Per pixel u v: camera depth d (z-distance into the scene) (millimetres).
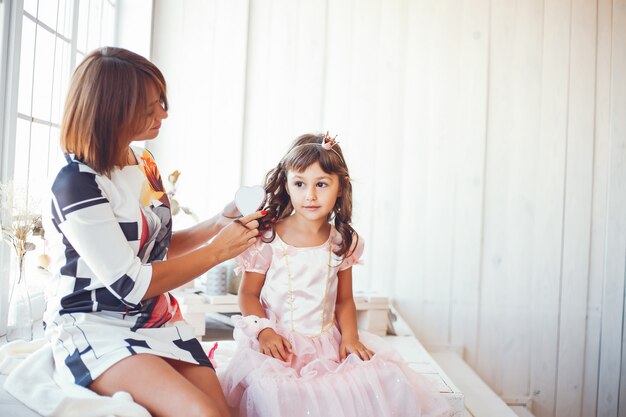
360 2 2930
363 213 2959
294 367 1522
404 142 2947
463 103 2939
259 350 1523
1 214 1858
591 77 2938
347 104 2941
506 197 2959
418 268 2973
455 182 2955
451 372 2635
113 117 1337
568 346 2988
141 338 1356
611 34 2928
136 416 1173
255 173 2938
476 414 2152
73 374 1304
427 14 2928
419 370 2006
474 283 2977
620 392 2977
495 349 2994
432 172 2951
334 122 2945
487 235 2969
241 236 1489
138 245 1423
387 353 1579
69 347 1327
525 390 3000
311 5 2924
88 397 1230
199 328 2320
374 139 2949
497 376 3000
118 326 1382
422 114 2945
